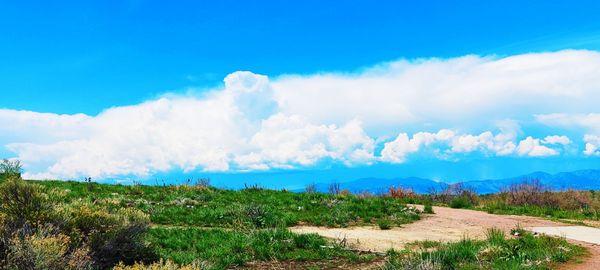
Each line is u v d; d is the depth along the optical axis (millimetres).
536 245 13211
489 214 23531
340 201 24688
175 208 20953
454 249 12688
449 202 30547
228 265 12633
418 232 17656
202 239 14727
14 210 11586
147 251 12430
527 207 26719
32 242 9602
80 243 11234
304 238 14742
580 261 11664
